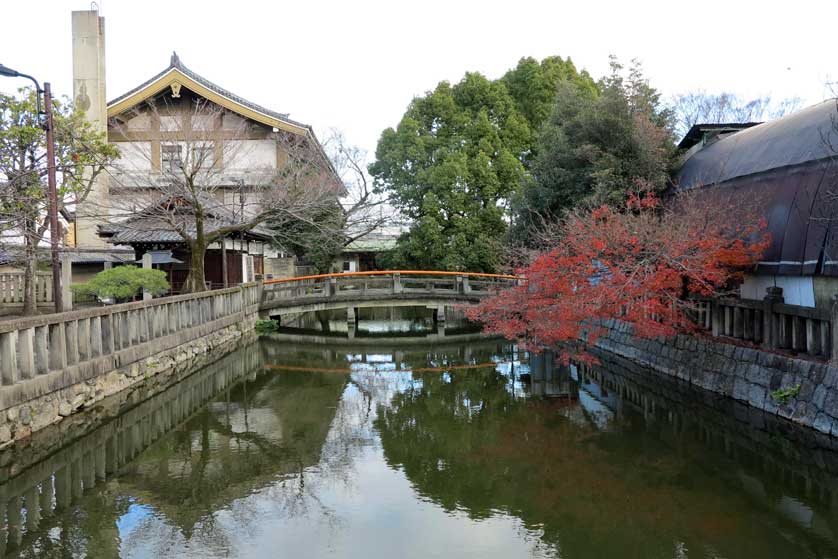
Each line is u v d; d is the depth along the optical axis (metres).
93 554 5.88
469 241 26.23
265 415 11.40
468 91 28.55
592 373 14.80
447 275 25.34
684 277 11.44
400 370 16.09
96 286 15.84
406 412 11.54
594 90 29.59
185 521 6.67
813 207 10.04
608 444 9.23
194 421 10.97
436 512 6.84
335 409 11.86
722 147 15.85
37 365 8.65
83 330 9.98
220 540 6.18
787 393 8.84
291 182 22.05
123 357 11.26
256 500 7.28
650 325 11.41
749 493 7.23
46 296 17.34
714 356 11.14
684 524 6.42
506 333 14.62
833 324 8.22
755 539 6.05
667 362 12.92
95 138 14.55
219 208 22.02
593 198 14.87
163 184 22.53
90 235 25.25
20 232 13.20
